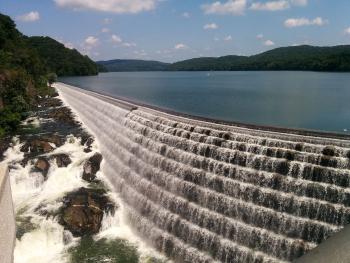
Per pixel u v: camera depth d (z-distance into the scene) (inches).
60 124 2844.5
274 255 1049.5
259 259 1058.1
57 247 1366.9
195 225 1261.1
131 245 1366.9
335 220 968.9
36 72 4842.5
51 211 1539.1
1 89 2989.7
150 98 4168.3
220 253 1152.8
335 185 1002.7
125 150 1891.0
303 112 2726.4
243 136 1277.1
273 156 1156.5
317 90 4626.0
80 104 3373.5
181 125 1582.2
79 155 2134.6
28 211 1562.5
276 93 4409.5
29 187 1833.2
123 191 1688.0
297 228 1022.4
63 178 1872.5
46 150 2145.7
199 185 1321.4
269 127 1357.0
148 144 1681.8
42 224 1449.3
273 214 1077.1
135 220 1478.8
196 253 1200.8
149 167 1590.8
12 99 2999.5
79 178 1892.2
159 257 1284.4
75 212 1485.0
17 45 5305.1
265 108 3019.2
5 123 2564.0
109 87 6235.2
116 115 2260.1
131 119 2020.2
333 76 7696.9
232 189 1206.9
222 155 1288.1
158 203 1444.4
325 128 2119.8
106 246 1358.3
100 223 1483.8
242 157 1223.5
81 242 1386.6
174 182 1408.7
